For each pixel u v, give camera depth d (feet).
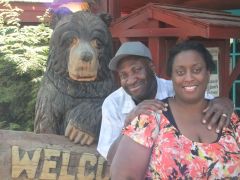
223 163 5.89
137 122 6.14
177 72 6.14
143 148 6.02
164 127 6.05
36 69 20.71
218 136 6.07
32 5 22.65
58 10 11.11
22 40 21.31
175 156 5.86
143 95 7.72
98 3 13.37
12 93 21.61
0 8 22.58
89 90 10.72
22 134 10.00
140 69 7.56
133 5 17.10
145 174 6.10
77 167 10.19
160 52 11.36
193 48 6.12
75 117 10.35
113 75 11.22
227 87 12.71
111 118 8.14
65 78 10.72
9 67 21.75
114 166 6.19
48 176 10.04
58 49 10.70
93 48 10.53
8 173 9.85
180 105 6.20
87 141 10.31
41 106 10.91
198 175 5.82
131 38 12.05
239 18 12.78
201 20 10.50
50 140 10.16
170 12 10.98
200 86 6.11
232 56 18.47
